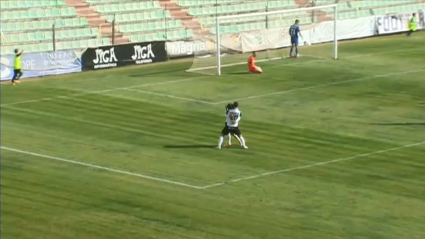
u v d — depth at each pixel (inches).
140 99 4916.3
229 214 3070.9
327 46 6781.5
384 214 3063.5
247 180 3447.3
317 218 3024.1
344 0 7755.9
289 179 3459.6
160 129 4266.7
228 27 7140.8
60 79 5526.6
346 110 4645.7
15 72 5438.0
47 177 3511.3
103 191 3334.2
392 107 4719.5
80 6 6845.5
